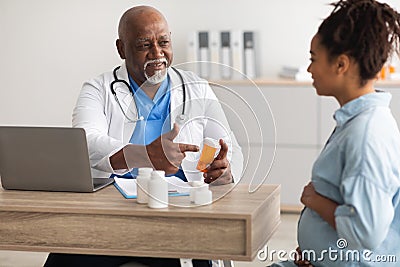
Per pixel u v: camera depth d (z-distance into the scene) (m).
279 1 6.00
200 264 2.82
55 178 2.79
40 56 6.38
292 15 6.00
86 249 2.53
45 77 6.39
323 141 5.56
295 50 6.03
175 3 6.14
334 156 2.29
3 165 2.83
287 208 5.66
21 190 2.85
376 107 2.27
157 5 6.17
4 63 6.43
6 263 4.50
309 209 2.46
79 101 3.27
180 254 2.46
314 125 5.56
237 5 6.07
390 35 2.31
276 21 6.03
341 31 2.27
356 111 2.29
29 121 6.46
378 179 2.16
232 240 2.41
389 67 5.62
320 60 2.33
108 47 6.27
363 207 2.15
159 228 2.46
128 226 2.49
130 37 3.14
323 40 2.31
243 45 5.98
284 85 5.57
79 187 2.79
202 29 6.13
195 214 2.42
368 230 2.15
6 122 6.50
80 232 2.53
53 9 6.30
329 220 2.31
